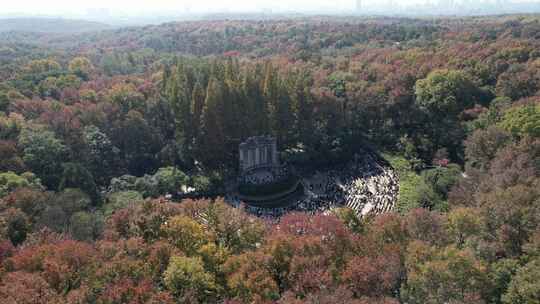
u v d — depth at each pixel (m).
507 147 119.56
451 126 163.50
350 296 60.81
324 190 145.12
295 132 169.12
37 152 125.31
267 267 71.44
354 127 180.75
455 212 86.81
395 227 82.31
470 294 60.84
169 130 172.75
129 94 169.38
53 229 90.88
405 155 163.38
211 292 68.88
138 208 89.12
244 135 161.38
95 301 60.75
